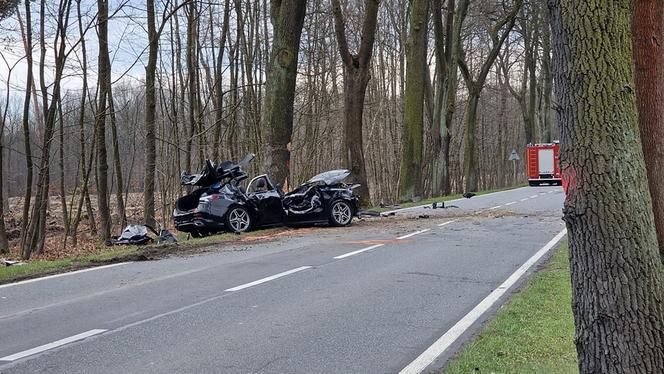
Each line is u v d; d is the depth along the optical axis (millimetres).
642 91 5762
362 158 23281
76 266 10711
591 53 3578
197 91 29531
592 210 3537
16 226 30891
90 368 5281
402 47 43719
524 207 22812
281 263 10758
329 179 16938
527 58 45281
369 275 9602
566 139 3676
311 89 35875
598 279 3529
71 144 33719
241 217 15688
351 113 23188
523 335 6035
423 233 15117
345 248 12594
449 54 33844
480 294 8250
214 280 9211
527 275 9531
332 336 6281
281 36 17672
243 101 31906
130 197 44406
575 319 3715
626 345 3459
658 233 5613
